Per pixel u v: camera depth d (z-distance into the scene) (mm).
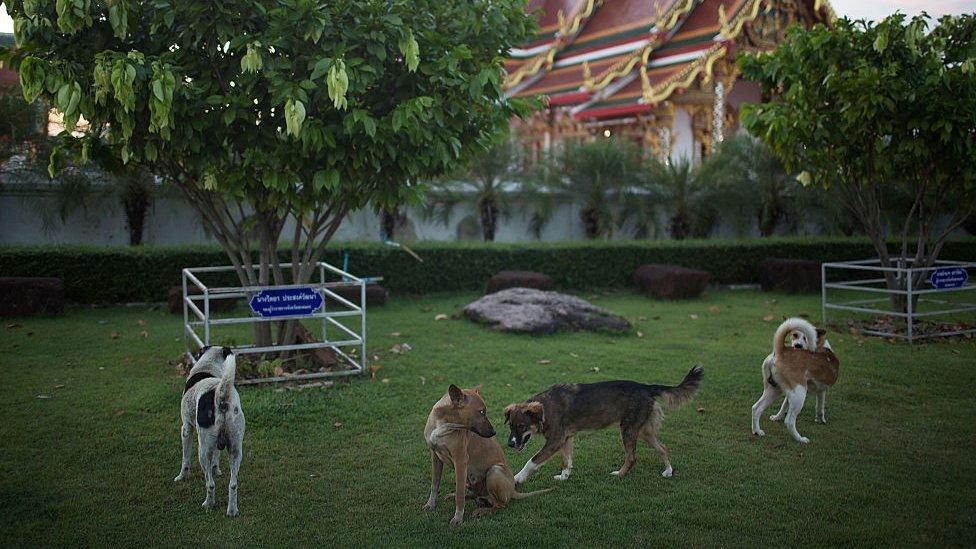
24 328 10344
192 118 6781
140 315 11648
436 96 7477
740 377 8344
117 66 6066
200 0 6578
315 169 7430
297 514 4844
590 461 5895
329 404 7082
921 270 10297
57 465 5523
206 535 4527
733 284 16641
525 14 8438
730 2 24047
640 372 8531
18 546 4312
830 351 6738
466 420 4707
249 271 8477
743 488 5305
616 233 19078
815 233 20156
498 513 4910
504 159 17688
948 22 10727
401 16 7371
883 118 10219
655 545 4426
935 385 8000
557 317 10922
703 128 24672
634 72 24641
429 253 14414
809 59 10648
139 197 15141
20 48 6797
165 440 6074
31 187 14250
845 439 6355
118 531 4551
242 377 7812
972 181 10430
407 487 5312
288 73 7043
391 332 10617
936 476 5512
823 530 4617
